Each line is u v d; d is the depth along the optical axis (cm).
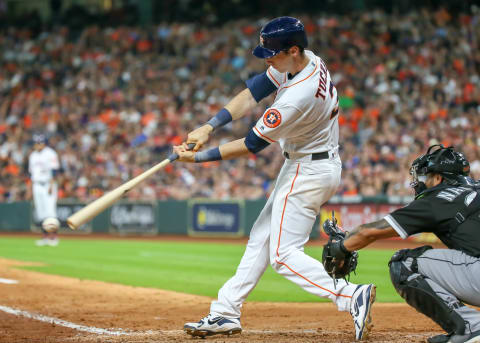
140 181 905
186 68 5469
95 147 4850
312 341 925
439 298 823
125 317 1241
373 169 3847
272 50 886
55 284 1764
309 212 935
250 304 1444
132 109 5084
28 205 4456
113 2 7169
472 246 813
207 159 927
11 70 5909
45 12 7506
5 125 5331
